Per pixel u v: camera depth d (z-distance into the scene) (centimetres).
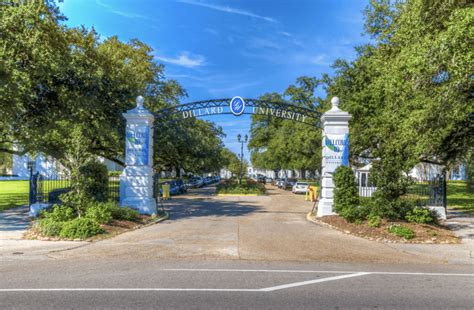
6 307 497
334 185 1540
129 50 2823
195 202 2516
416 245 1055
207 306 507
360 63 2402
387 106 1638
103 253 902
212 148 5506
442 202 1642
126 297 543
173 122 2953
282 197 3191
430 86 1247
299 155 4706
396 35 1387
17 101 1552
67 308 495
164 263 795
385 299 550
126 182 1609
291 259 853
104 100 2006
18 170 6181
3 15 1419
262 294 566
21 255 879
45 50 1642
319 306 514
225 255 884
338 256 895
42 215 1411
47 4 1702
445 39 988
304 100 4881
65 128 1822
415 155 1358
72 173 1264
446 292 591
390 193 1302
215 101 1747
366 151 2809
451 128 1578
